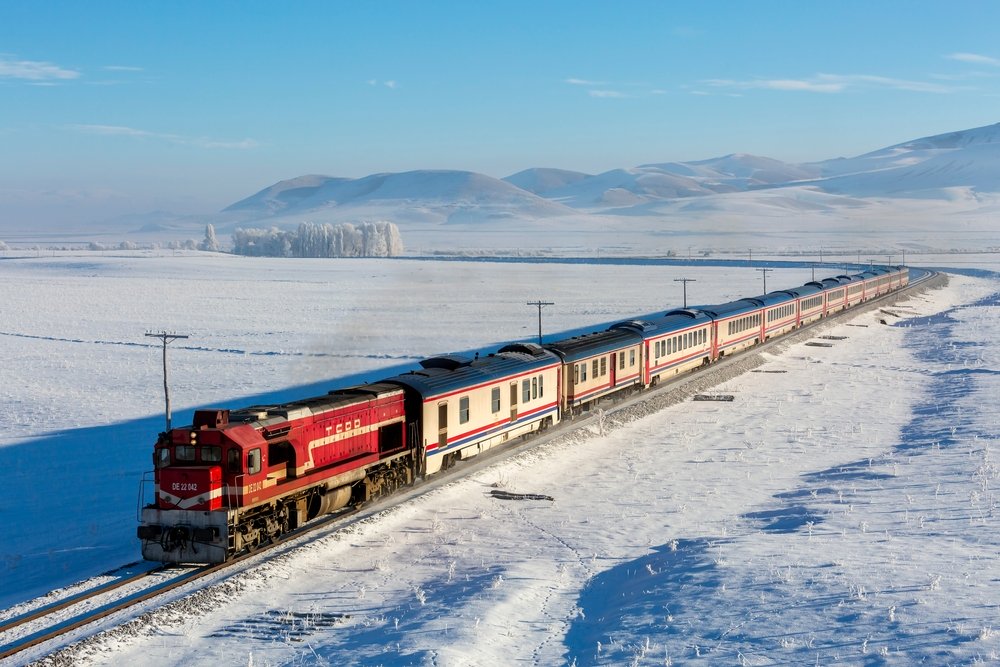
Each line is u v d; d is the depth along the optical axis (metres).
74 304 128.62
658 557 26.42
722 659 18.12
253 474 25.80
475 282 169.88
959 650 16.97
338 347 80.00
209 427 25.80
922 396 56.69
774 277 173.62
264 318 106.75
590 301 127.06
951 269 187.62
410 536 29.38
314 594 24.14
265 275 198.50
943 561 22.94
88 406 54.50
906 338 88.75
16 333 93.50
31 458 42.44
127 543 29.58
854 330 93.19
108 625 21.08
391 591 24.48
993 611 18.81
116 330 95.12
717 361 68.31
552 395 44.56
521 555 27.64
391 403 33.34
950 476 34.06
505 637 20.97
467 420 37.31
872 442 43.69
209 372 66.94
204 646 20.64
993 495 30.41
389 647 20.05
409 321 101.81
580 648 20.36
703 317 65.00
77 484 37.94
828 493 33.38
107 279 188.50
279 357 74.25
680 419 50.38
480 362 40.03
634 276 182.75
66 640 20.20
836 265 197.00
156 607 22.12
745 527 29.45
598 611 22.98
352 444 31.00
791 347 80.31
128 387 61.00
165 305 125.94
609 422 47.91
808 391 59.03
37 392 59.34
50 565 27.88
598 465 39.94
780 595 21.27
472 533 29.72
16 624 21.17
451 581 25.19
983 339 81.19
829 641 18.30
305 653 20.30
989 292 140.25
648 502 33.72
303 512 28.55
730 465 39.59
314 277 190.00
